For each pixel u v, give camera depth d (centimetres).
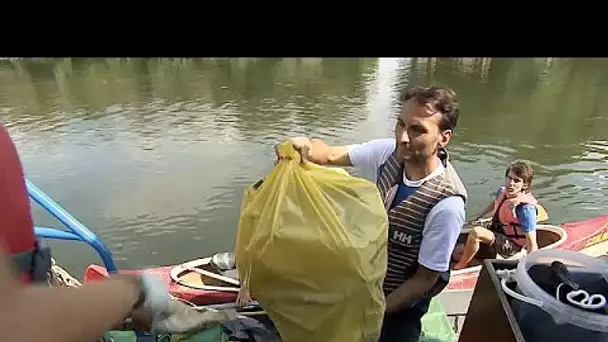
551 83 1105
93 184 661
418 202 201
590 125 880
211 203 622
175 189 648
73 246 529
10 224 90
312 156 231
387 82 1098
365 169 235
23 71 1123
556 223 602
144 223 582
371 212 138
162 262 528
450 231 199
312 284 131
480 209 614
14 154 95
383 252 140
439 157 212
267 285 133
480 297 175
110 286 85
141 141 790
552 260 162
